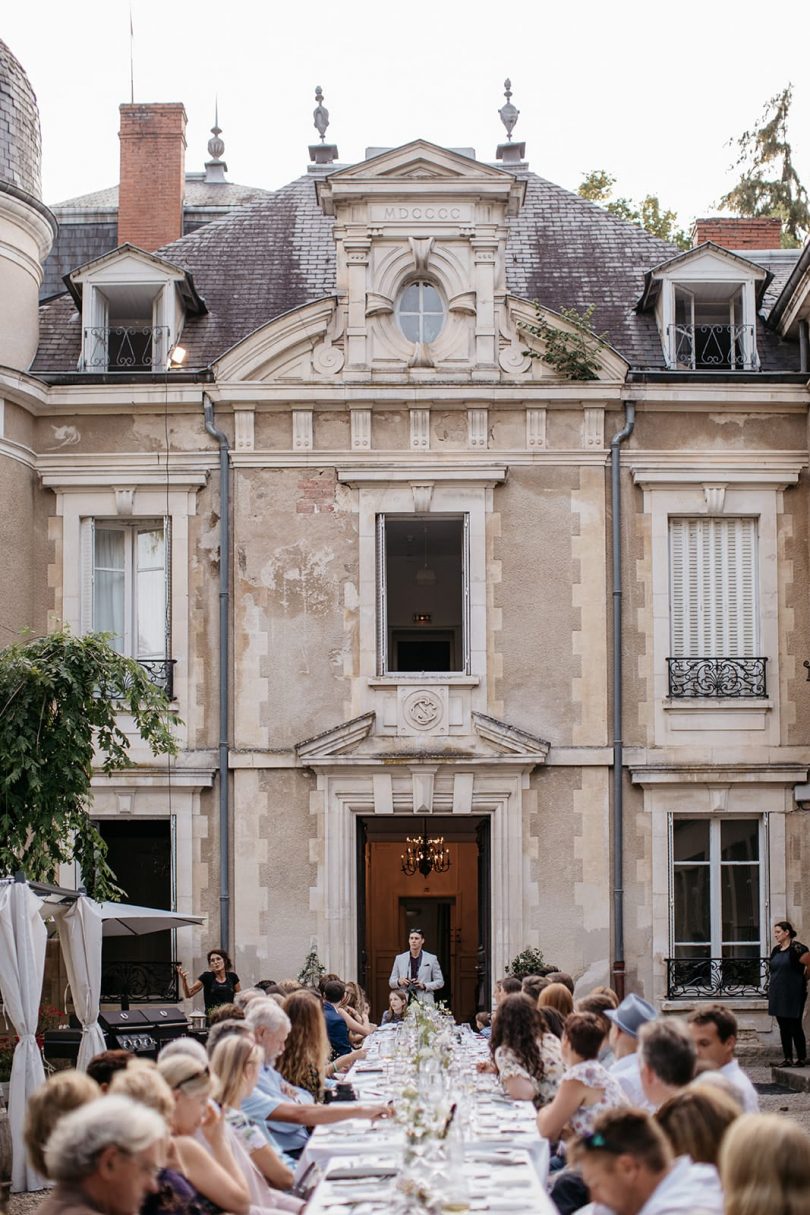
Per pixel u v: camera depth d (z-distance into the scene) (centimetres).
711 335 2108
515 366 2000
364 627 1973
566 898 1941
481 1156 786
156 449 1998
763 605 1997
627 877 1950
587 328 1981
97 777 1945
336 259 2070
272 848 1945
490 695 1970
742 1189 451
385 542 2023
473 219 2014
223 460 1989
